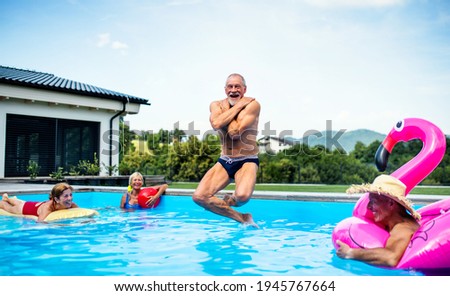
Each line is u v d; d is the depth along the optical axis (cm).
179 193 935
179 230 594
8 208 702
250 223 611
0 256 429
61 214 669
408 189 459
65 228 598
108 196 1008
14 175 1509
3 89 1417
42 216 654
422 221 447
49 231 571
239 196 548
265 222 674
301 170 2048
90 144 1748
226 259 426
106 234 556
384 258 384
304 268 394
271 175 2064
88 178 1476
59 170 1441
